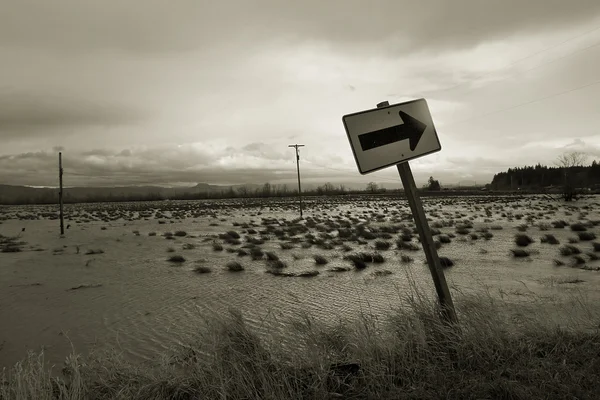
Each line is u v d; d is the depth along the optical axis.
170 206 98.62
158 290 12.24
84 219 54.59
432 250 4.21
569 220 33.06
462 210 52.16
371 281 12.48
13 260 19.12
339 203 88.44
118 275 14.95
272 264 15.85
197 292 11.78
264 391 3.45
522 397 3.06
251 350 4.41
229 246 23.30
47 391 3.77
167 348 6.89
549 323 4.76
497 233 25.59
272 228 33.69
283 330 7.10
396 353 3.92
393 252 18.89
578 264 14.05
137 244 25.59
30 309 10.26
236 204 97.31
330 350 4.34
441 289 4.21
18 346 7.61
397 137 4.06
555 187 121.88
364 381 3.53
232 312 6.09
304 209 67.31
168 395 3.75
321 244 22.17
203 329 7.69
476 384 3.26
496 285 11.10
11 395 3.73
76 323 9.01
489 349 3.85
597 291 9.97
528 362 3.60
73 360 4.61
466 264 15.01
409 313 4.91
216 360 3.87
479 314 4.45
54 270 16.19
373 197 129.00
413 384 3.41
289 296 10.87
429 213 46.28
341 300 10.17
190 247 22.69
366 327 4.39
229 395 3.45
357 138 3.94
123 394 3.70
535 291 10.12
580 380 3.26
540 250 18.03
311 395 3.43
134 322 8.89
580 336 4.34
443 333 4.02
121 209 90.12
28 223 49.03
